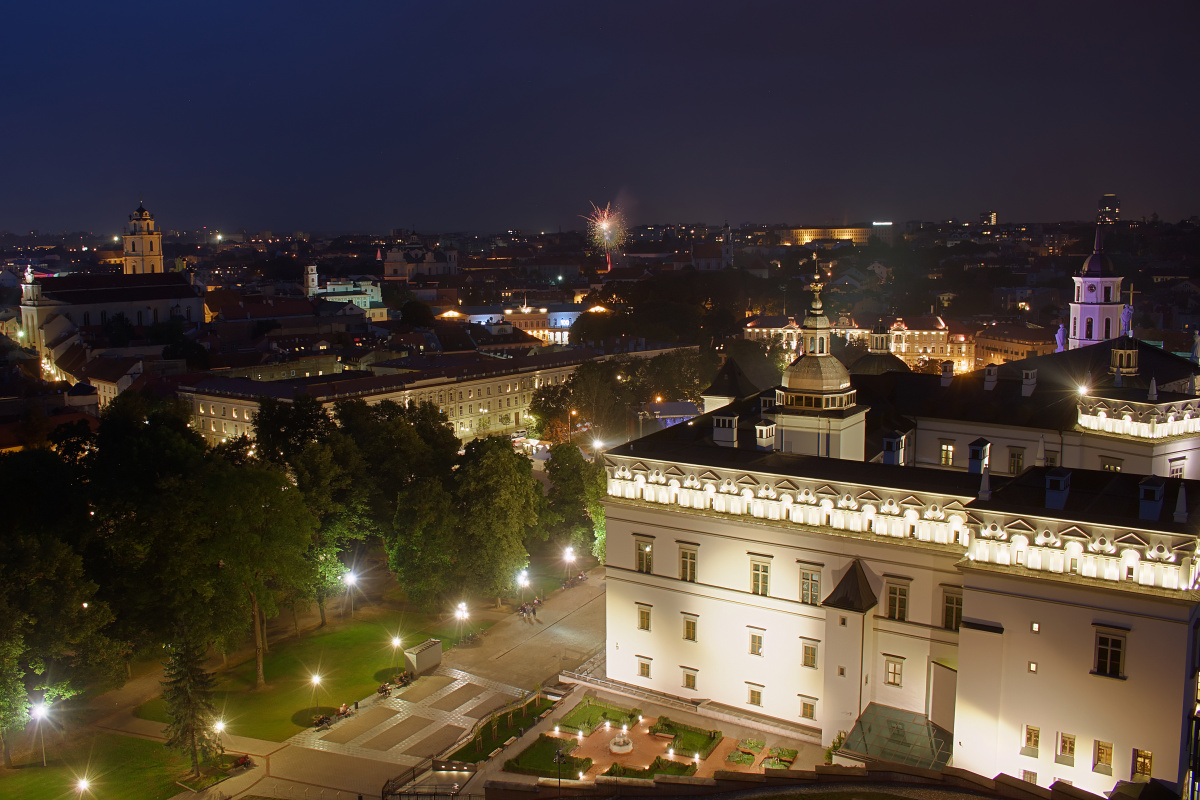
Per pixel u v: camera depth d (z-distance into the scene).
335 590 119.56
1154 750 68.12
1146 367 121.56
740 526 89.44
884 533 82.56
